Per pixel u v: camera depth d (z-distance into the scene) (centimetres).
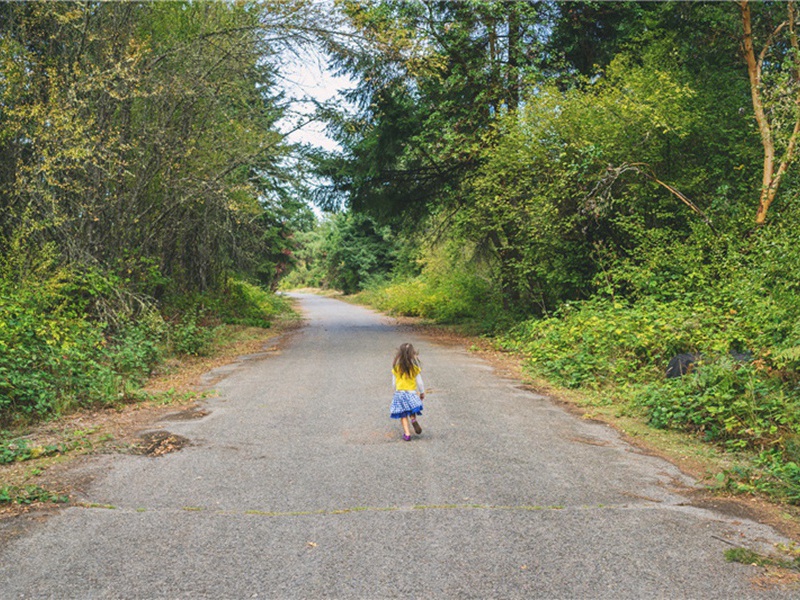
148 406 915
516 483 554
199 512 484
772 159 1262
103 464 614
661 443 703
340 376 1177
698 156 1532
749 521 466
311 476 574
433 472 587
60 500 506
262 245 2611
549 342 1332
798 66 1248
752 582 370
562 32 1920
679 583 368
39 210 1242
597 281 1449
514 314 1923
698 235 1323
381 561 398
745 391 747
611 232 1550
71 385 938
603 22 1947
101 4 1373
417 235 2733
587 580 372
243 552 412
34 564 394
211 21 1512
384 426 777
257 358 1482
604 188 1436
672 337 1052
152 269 1523
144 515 477
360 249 5809
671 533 441
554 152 1540
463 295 2550
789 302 936
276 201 1978
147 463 618
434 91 2003
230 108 1745
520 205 1636
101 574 381
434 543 425
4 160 1235
